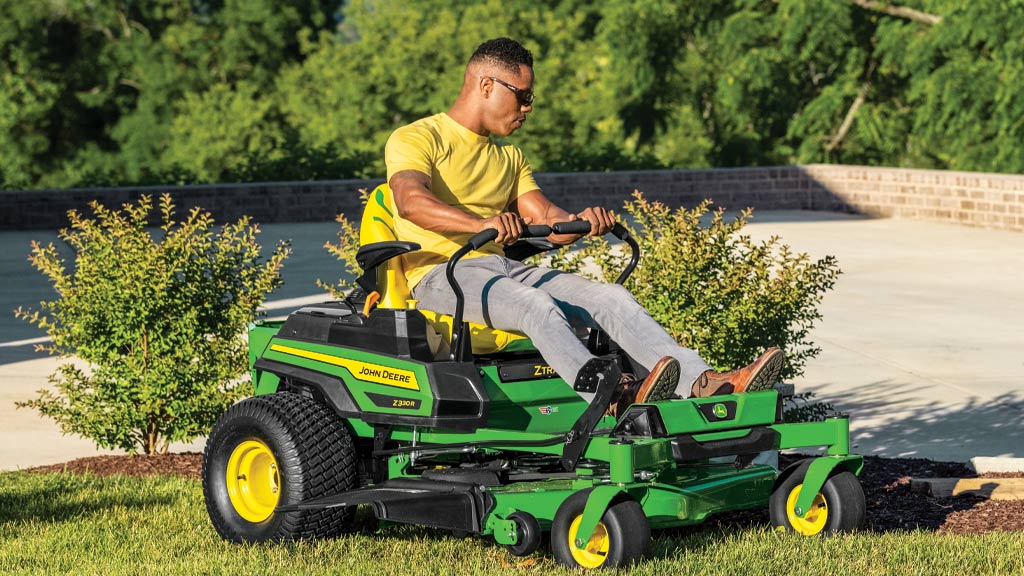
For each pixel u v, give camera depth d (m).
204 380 7.80
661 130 38.19
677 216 7.42
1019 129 29.45
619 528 4.76
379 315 5.41
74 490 6.94
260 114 39.06
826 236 20.97
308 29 41.41
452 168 5.65
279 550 5.37
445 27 38.38
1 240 21.59
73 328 7.71
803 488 5.29
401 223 5.68
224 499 5.67
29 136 44.12
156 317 7.69
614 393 5.23
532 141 36.66
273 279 7.89
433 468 5.66
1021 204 21.48
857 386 10.02
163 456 7.96
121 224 7.80
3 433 8.68
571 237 5.90
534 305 5.15
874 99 34.72
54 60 45.50
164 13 45.59
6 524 6.15
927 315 13.38
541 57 38.56
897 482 7.04
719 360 7.21
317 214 24.25
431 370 5.18
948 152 33.28
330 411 5.55
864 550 5.10
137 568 5.20
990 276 16.33
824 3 30.34
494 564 5.13
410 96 37.97
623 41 35.06
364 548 5.43
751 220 23.84
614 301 5.28
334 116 37.94
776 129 37.56
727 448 4.97
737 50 33.22
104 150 46.53
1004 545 5.36
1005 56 28.61
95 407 7.79
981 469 7.34
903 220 23.70
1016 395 9.61
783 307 7.32
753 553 5.07
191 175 25.92
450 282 5.21
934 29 29.45
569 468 4.93
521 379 5.37
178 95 44.16
